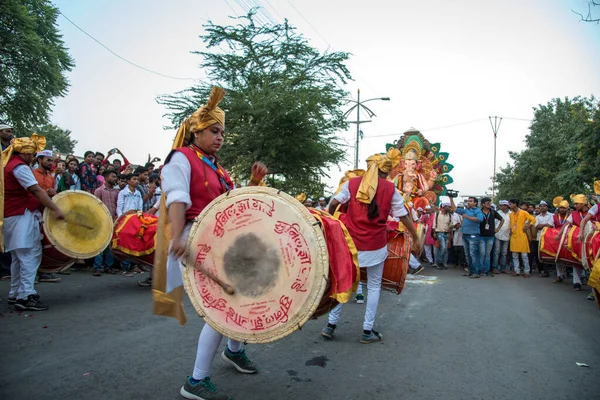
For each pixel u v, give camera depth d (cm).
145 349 400
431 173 1869
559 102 3488
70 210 559
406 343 456
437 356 415
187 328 471
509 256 1256
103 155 966
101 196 834
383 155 486
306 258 266
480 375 367
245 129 1872
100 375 339
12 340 409
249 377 351
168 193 278
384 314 590
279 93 1855
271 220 272
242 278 272
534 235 1141
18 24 2103
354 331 500
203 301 275
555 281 979
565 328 530
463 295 756
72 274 786
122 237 646
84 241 569
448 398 321
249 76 1997
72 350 390
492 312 613
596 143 1794
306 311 263
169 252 282
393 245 505
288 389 329
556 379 361
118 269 834
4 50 2058
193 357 383
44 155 662
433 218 1282
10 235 505
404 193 1800
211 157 315
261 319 268
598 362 405
